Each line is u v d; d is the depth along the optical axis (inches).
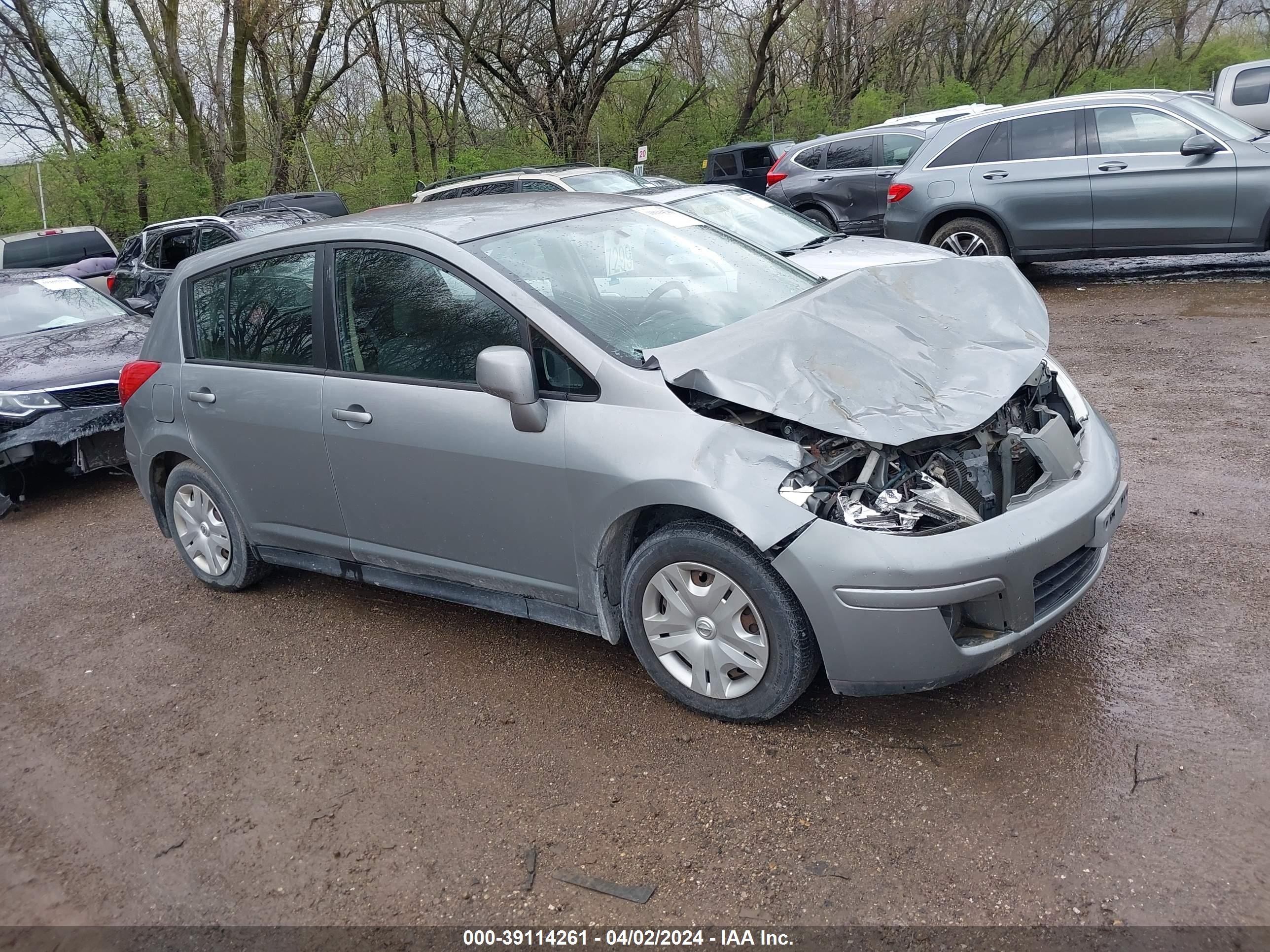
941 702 136.4
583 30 968.3
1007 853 107.9
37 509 280.7
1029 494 132.0
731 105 1185.4
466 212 169.3
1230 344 300.7
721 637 132.1
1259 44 1413.6
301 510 177.2
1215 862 103.1
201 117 1107.3
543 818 122.3
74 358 292.8
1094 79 1327.5
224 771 140.3
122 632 191.6
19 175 1095.0
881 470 124.8
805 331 137.7
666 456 128.0
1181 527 181.2
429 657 166.7
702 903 106.1
